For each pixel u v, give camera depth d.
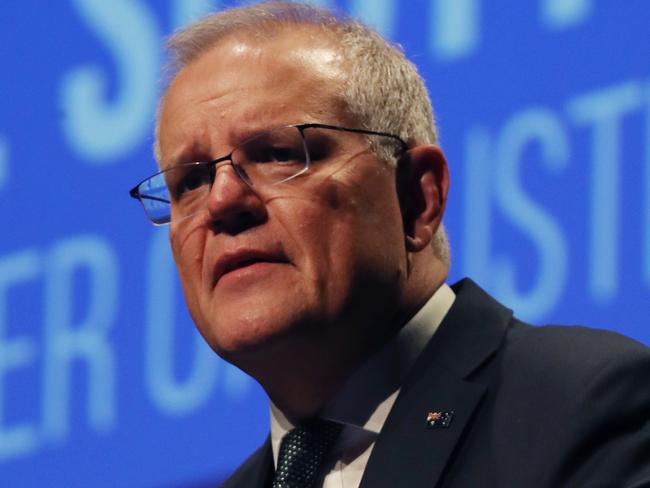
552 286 7.13
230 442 8.05
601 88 7.16
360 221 4.43
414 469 4.10
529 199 7.31
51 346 9.03
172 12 8.87
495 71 7.61
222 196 4.36
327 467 4.42
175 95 4.67
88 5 9.36
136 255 8.81
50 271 9.18
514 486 3.86
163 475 8.30
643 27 7.08
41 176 9.38
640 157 6.93
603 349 4.13
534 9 7.54
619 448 3.86
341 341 4.43
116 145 9.06
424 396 4.32
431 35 7.91
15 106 9.62
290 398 4.57
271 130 4.41
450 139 7.71
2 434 9.07
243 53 4.60
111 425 8.61
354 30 4.79
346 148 4.48
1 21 9.84
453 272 7.52
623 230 6.93
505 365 4.31
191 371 8.34
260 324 4.29
